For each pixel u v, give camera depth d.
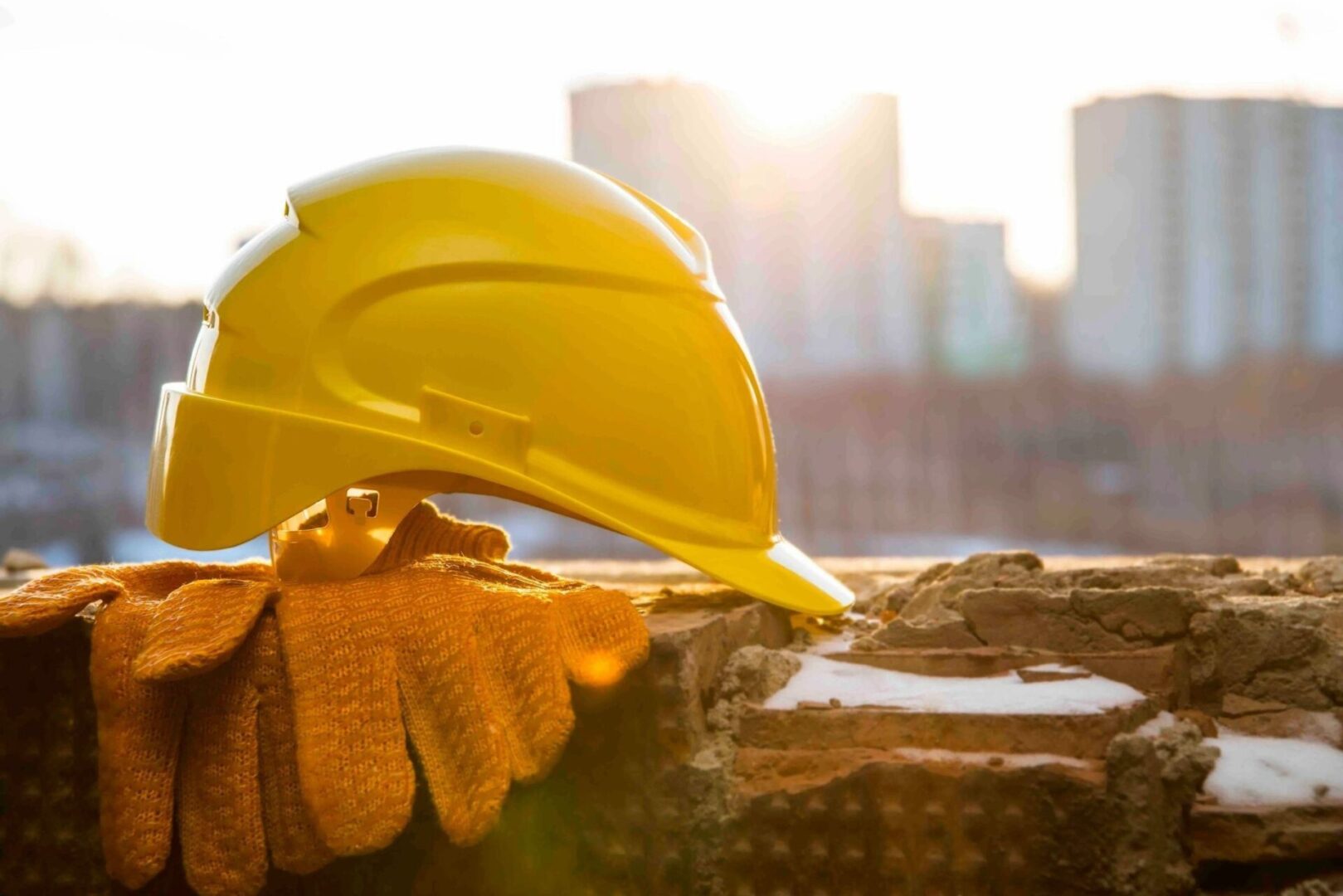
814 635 1.97
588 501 1.55
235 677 1.48
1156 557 2.88
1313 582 2.06
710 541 1.62
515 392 1.56
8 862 1.60
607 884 1.54
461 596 1.52
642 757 1.53
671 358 1.60
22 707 1.59
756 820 1.51
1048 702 1.55
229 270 1.64
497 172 1.64
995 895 1.46
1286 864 1.49
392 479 1.62
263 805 1.47
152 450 1.68
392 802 1.38
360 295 1.56
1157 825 1.44
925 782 1.48
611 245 1.60
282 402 1.55
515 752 1.43
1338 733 1.62
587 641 1.49
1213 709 1.69
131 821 1.45
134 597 1.61
